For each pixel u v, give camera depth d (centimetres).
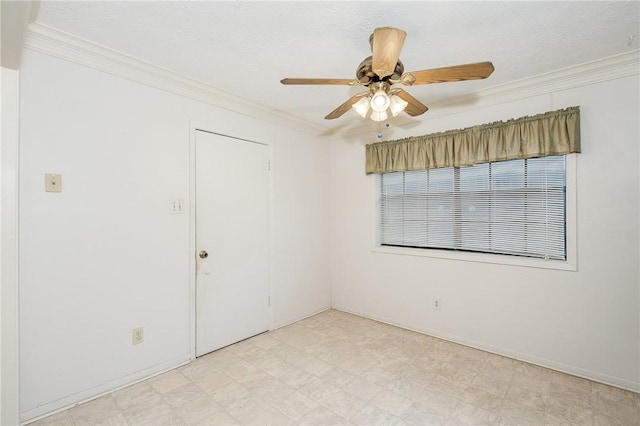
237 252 296
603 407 195
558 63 219
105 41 191
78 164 200
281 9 159
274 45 195
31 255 182
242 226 300
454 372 238
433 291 310
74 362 198
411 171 333
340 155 393
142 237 229
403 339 302
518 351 259
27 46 179
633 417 186
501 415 188
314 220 379
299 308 359
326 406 197
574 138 227
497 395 208
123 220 220
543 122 241
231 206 290
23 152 179
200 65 222
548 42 192
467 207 296
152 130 235
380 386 220
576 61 217
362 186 370
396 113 181
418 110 210
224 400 204
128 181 222
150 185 234
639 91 210
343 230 391
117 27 176
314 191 380
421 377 231
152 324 235
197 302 264
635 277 213
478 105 279
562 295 239
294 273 354
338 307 397
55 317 191
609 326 221
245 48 199
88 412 191
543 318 247
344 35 183
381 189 362
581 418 185
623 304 217
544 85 244
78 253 200
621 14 164
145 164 231
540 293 249
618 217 218
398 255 337
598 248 225
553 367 242
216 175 278
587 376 228
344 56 209
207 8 159
